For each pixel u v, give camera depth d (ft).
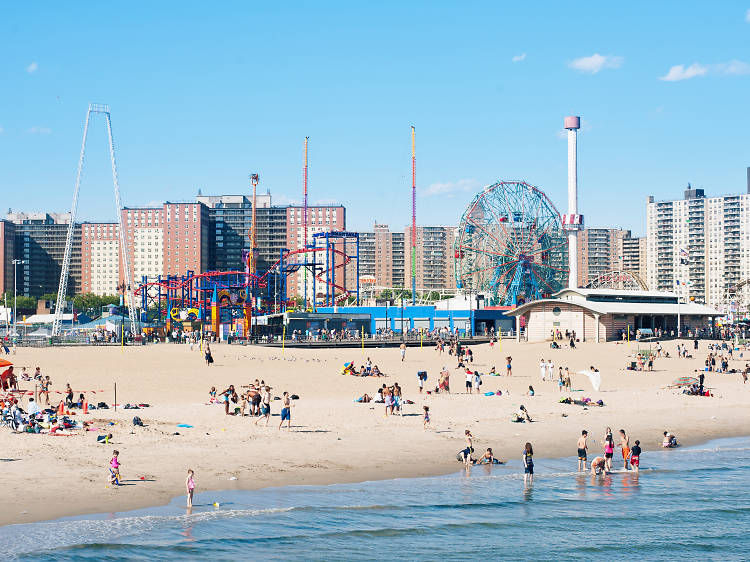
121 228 616.39
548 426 209.05
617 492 150.00
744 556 119.44
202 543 111.45
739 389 297.74
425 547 116.78
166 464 151.43
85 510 122.42
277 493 136.56
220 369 312.29
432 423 206.18
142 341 465.88
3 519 116.98
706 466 171.63
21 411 179.42
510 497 143.33
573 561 115.75
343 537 118.01
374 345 486.79
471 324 612.70
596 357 387.96
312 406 229.66
